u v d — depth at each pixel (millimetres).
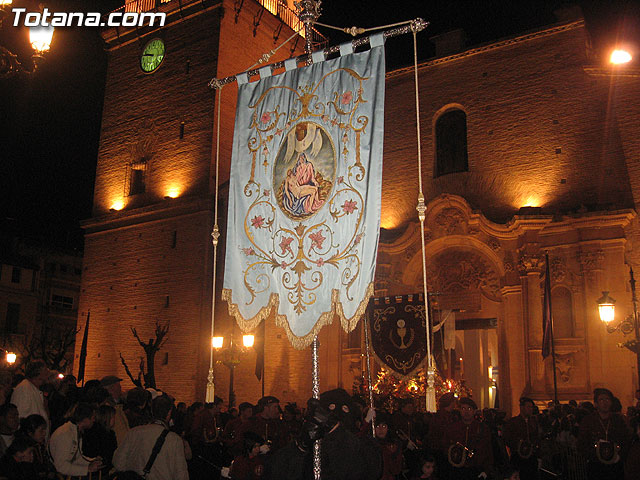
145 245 32156
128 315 31938
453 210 25672
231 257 8719
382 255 26844
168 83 33344
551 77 25312
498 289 24656
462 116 27391
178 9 33312
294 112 8688
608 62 24359
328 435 5707
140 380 30359
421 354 21734
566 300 23203
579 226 22969
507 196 25391
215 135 30875
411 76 28578
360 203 7891
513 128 25750
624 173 23391
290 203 8414
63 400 10797
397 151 28219
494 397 30656
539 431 14922
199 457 12867
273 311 28500
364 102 8180
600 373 21812
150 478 7742
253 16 33188
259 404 12680
